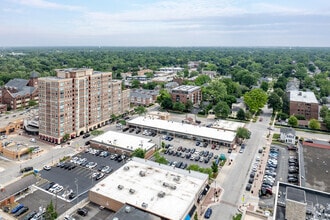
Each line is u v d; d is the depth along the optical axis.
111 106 189.62
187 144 154.00
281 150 148.25
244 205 95.88
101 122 180.62
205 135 157.75
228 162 130.88
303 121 192.62
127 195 86.81
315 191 73.38
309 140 150.75
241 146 151.00
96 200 88.56
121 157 133.75
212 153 140.25
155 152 136.62
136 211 77.19
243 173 119.88
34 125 166.62
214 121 198.75
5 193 93.38
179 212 79.19
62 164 122.88
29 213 88.31
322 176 105.19
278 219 61.59
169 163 126.38
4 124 172.75
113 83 188.62
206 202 97.12
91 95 167.75
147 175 99.88
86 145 148.38
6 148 133.00
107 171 119.38
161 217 77.31
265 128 184.62
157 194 87.62
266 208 94.06
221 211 92.31
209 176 110.06
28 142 149.88
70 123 154.88
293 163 129.50
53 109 146.25
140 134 168.62
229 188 107.31
